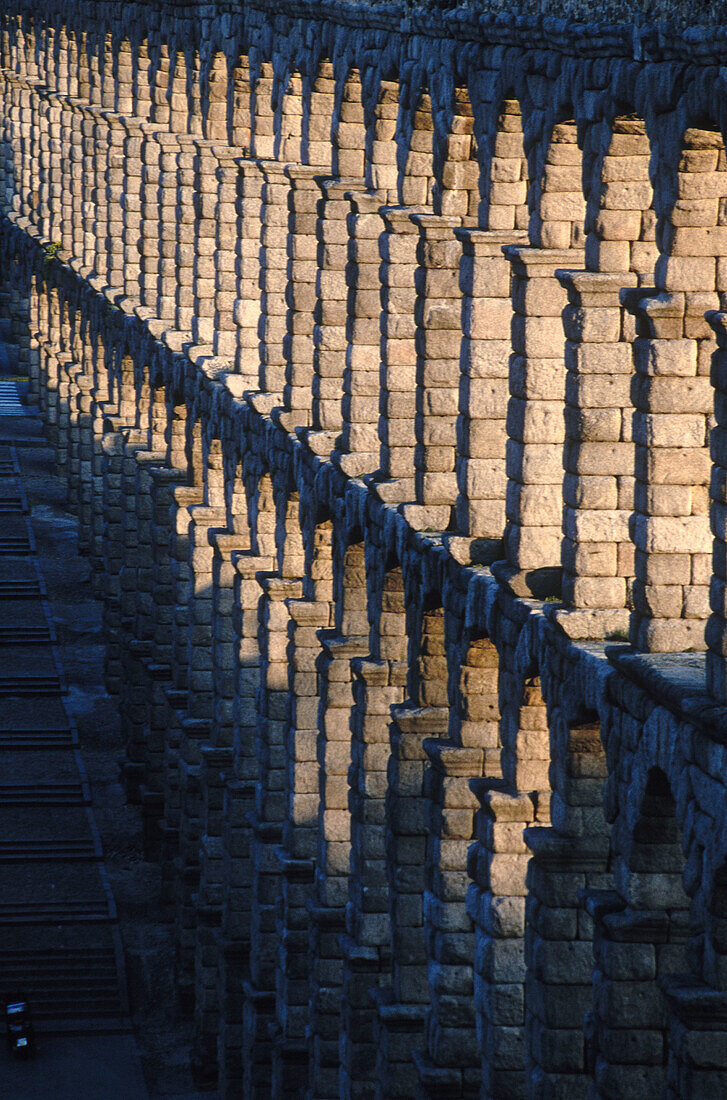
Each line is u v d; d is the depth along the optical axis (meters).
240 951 175.38
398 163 126.38
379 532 130.25
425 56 119.62
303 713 154.00
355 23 135.00
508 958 106.62
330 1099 148.38
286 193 161.62
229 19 174.50
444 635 122.00
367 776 135.88
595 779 96.75
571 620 95.06
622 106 89.56
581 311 94.31
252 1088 167.50
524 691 103.44
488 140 108.69
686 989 80.56
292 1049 157.50
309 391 154.75
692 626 87.44
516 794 105.25
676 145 83.50
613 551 96.19
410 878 127.38
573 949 98.38
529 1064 101.62
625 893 89.19
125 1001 196.88
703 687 80.44
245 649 172.00
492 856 105.88
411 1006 128.50
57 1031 192.00
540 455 102.75
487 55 107.75
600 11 91.31
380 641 133.12
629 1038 89.69
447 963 117.38
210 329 191.25
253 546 169.88
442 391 120.50
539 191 100.50
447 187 117.38
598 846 97.19
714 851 78.00
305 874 155.50
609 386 94.81
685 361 86.19
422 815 126.31
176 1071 186.00
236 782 174.38
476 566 112.31
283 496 158.25
